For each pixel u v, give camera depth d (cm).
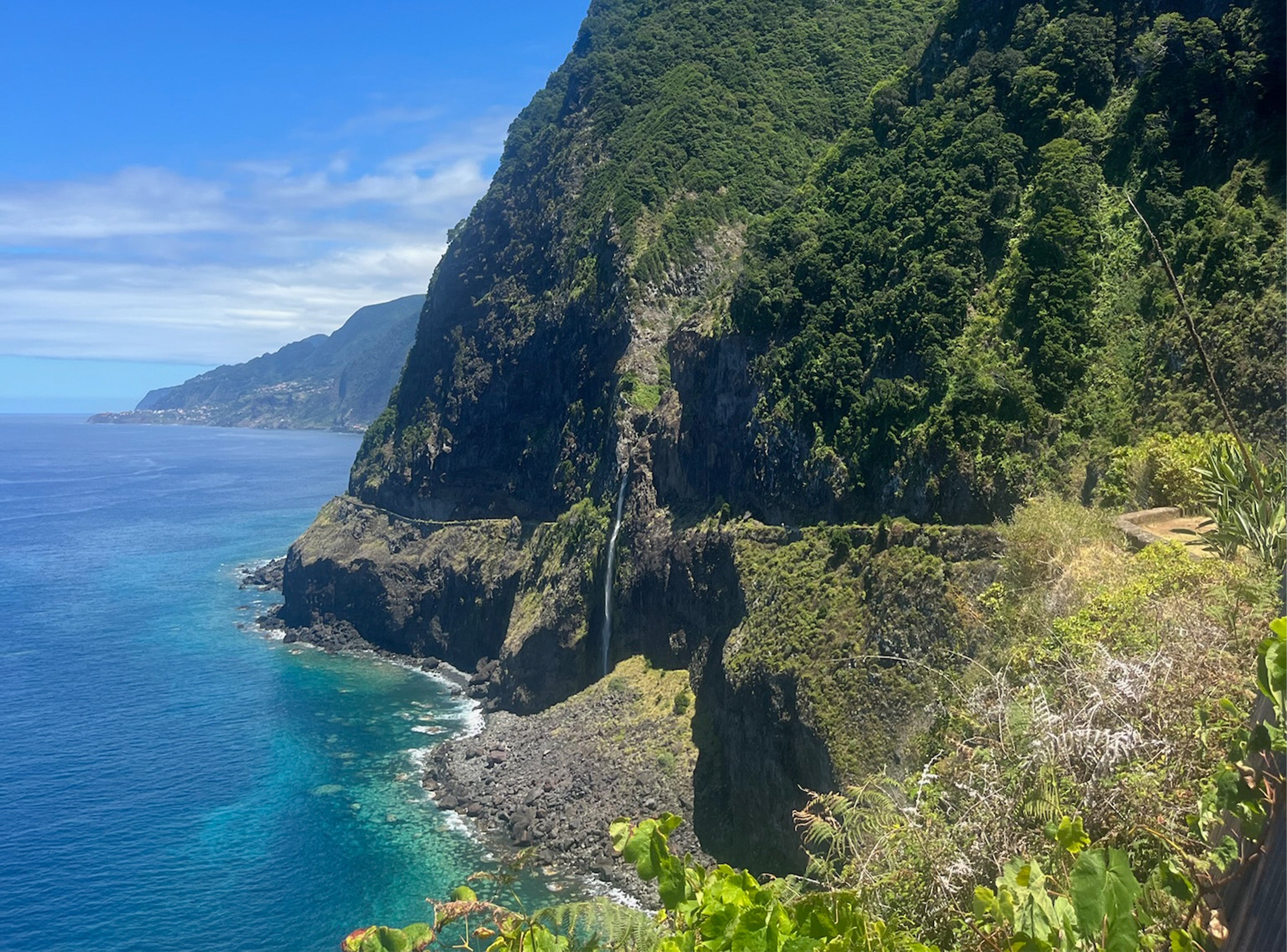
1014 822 966
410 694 7744
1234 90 4900
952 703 1567
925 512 4866
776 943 765
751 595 5416
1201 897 742
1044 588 2538
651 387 7731
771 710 4716
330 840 5169
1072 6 6100
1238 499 1855
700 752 5397
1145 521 3061
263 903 4566
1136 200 5016
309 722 7044
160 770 6100
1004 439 4691
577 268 9094
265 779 5972
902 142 6681
